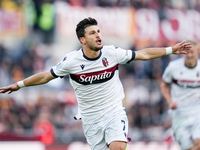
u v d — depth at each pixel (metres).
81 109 22.67
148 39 58.38
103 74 21.56
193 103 30.50
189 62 29.70
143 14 58.19
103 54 21.50
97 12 56.50
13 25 54.00
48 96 45.22
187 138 30.77
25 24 54.47
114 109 22.02
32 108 43.62
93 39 20.94
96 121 22.30
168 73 30.69
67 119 44.81
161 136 40.56
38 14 54.81
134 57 21.67
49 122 42.66
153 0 59.09
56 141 37.91
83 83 21.67
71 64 21.39
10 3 53.69
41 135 37.53
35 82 22.11
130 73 53.44
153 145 39.44
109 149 22.47
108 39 56.91
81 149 37.94
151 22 58.41
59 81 46.84
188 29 60.16
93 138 22.86
